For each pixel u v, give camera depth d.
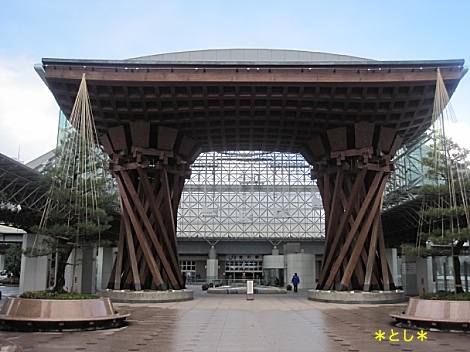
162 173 33.41
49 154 55.03
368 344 14.26
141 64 27.83
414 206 43.56
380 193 32.72
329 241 34.59
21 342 14.23
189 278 81.50
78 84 28.23
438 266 58.50
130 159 32.69
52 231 21.70
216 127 35.62
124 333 16.42
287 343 14.34
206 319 21.06
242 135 38.38
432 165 22.55
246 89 29.58
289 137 38.56
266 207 82.81
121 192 32.53
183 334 16.20
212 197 82.94
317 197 83.00
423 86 28.80
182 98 30.06
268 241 82.81
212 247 81.12
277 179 83.12
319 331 17.16
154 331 16.98
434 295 19.48
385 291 32.06
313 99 30.17
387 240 60.00
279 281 69.94
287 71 28.14
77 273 46.97
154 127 33.12
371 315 23.17
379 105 30.56
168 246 34.28
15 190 33.84
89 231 22.56
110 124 32.72
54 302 17.16
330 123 33.22
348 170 33.12
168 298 31.86
